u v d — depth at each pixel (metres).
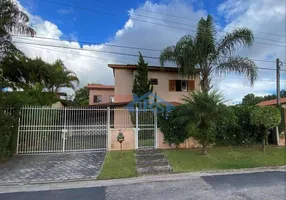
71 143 9.95
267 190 5.50
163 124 10.70
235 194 5.23
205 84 14.17
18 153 9.35
